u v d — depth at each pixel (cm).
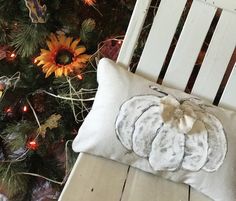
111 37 55
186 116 43
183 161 42
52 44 50
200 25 47
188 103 44
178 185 43
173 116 43
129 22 51
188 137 42
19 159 55
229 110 47
